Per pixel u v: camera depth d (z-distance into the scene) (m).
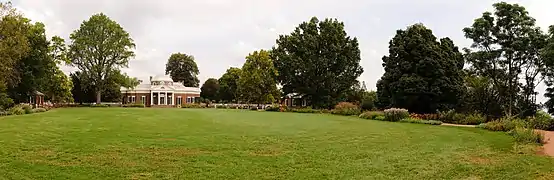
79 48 59.81
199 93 90.62
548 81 31.92
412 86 33.94
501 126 20.62
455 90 33.97
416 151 12.23
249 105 60.47
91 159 10.14
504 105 35.28
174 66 104.81
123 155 10.76
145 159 10.25
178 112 36.44
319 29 56.12
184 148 12.12
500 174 8.98
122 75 63.25
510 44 33.75
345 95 56.56
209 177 8.46
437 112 31.09
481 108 36.78
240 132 17.14
